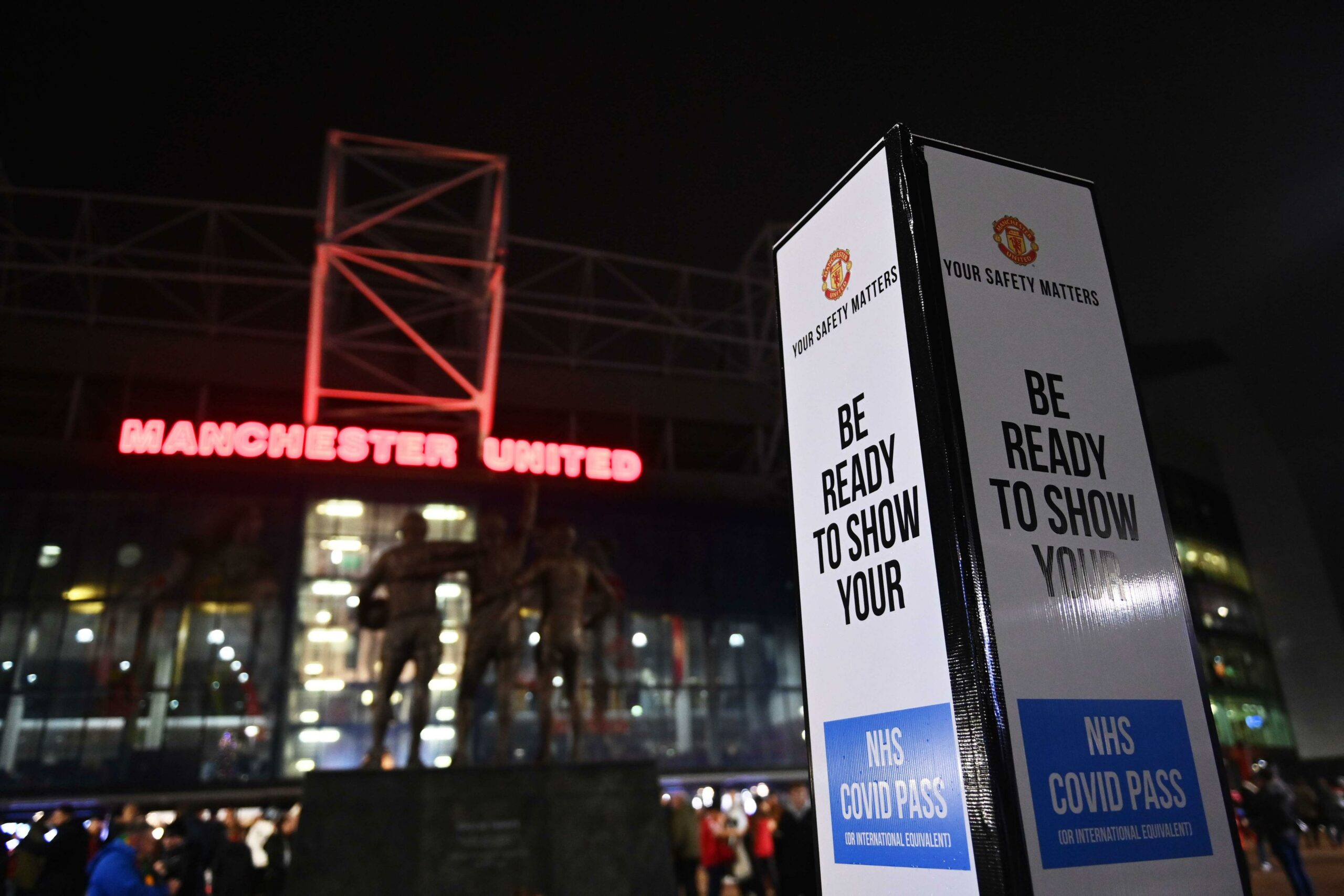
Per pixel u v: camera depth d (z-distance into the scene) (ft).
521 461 159.53
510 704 51.62
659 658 152.87
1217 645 202.28
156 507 142.61
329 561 144.87
